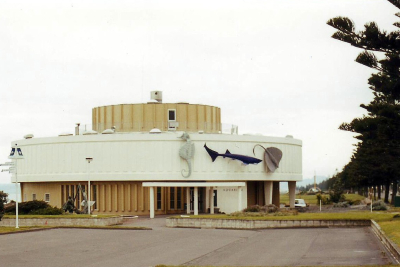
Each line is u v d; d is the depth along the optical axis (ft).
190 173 213.25
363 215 162.61
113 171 214.28
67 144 221.05
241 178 219.41
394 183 284.82
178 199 216.95
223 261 86.89
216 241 116.98
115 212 215.92
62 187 227.20
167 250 101.81
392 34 149.69
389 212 193.67
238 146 219.61
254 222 149.28
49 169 224.33
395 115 166.09
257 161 217.56
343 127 194.18
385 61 157.79
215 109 238.68
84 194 197.67
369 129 189.57
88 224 164.14
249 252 97.45
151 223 175.11
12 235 130.62
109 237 125.90
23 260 89.56
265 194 232.53
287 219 148.97
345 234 125.08
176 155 214.28
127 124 227.20
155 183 198.80
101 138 216.13
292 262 83.76
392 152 205.57
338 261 82.99
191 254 96.02
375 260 82.58
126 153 214.28
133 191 215.92
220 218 154.71
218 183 199.31
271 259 87.71
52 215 172.65
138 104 228.02
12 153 148.15
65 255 95.35
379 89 187.52
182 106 228.84
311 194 605.31
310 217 155.63
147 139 214.07
